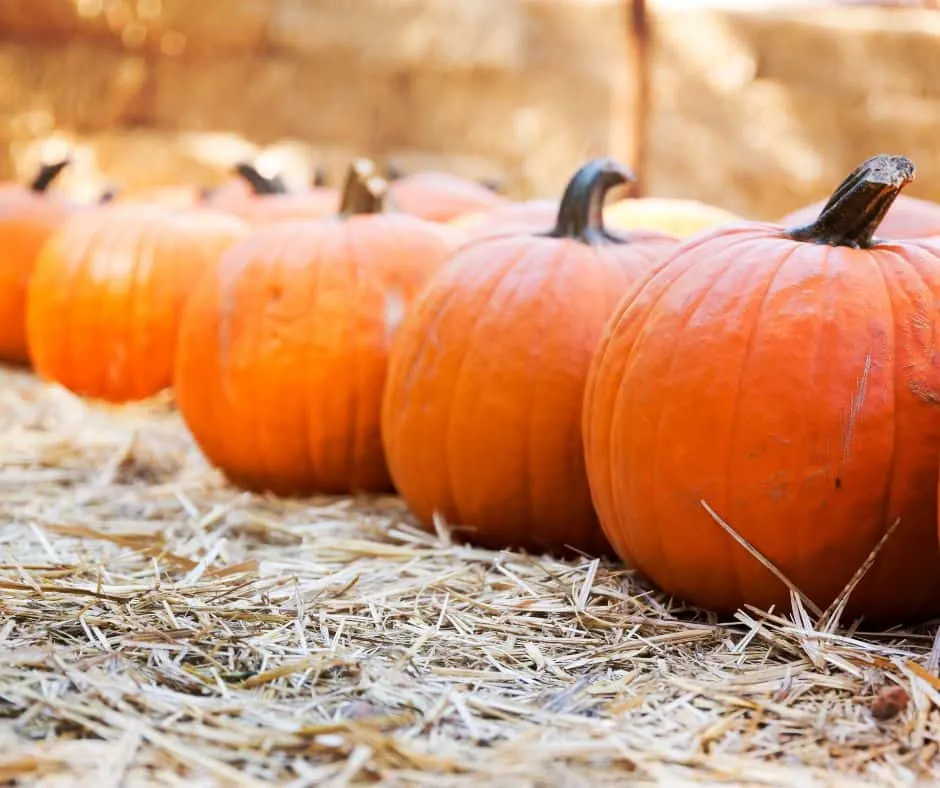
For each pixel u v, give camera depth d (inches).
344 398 73.7
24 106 162.2
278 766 51.6
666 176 183.9
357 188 77.9
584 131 184.2
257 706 53.9
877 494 57.9
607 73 183.0
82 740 52.3
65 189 158.9
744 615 59.1
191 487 76.6
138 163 159.8
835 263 59.0
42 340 94.4
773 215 183.9
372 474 75.0
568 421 65.7
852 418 57.7
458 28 177.6
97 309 92.7
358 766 51.1
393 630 59.1
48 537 67.9
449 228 79.3
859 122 181.2
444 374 67.1
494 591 62.4
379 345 73.9
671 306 60.3
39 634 57.5
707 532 59.2
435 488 67.9
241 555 66.5
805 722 53.7
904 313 58.2
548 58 184.9
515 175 182.7
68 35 164.2
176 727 52.7
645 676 56.2
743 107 182.4
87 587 61.6
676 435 59.3
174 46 170.4
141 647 57.1
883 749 52.4
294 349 73.6
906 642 58.7
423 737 52.8
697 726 53.5
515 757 51.7
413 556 66.1
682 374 59.3
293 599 61.1
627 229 70.1
